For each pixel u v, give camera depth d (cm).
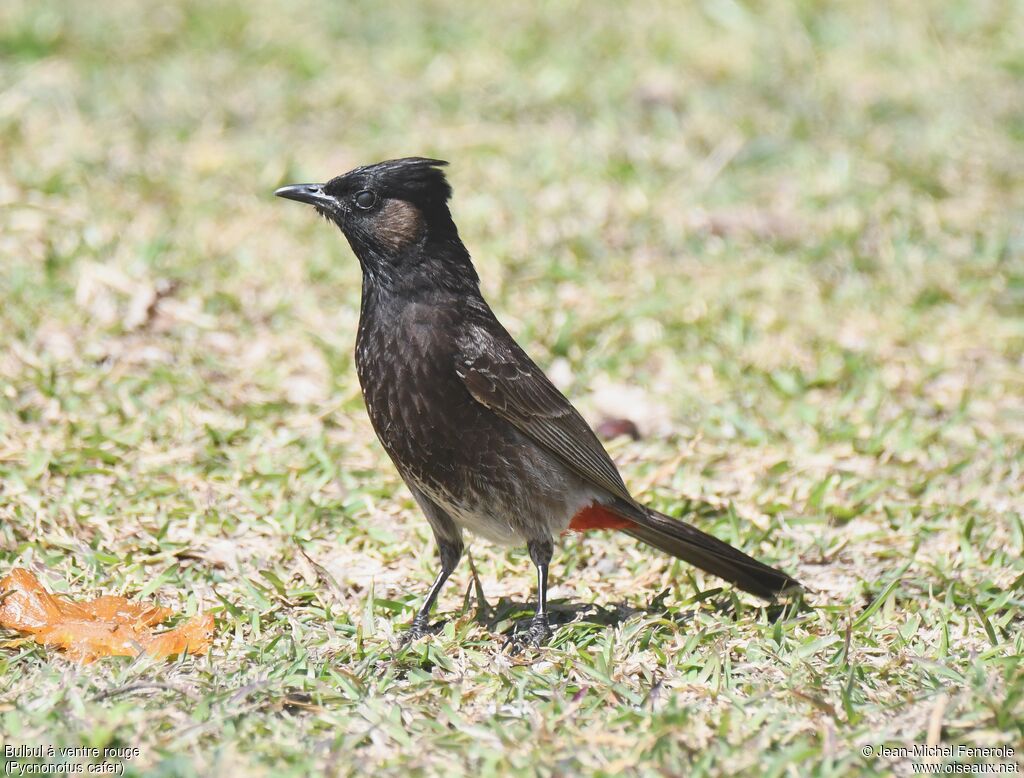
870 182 1697
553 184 1686
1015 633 880
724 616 907
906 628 862
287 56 2038
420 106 1906
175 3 2217
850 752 694
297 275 1457
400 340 892
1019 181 1712
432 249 907
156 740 688
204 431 1158
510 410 896
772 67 2022
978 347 1384
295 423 1203
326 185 920
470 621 881
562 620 927
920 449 1203
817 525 1078
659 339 1369
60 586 897
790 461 1177
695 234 1590
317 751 689
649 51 2061
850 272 1510
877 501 1116
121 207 1568
